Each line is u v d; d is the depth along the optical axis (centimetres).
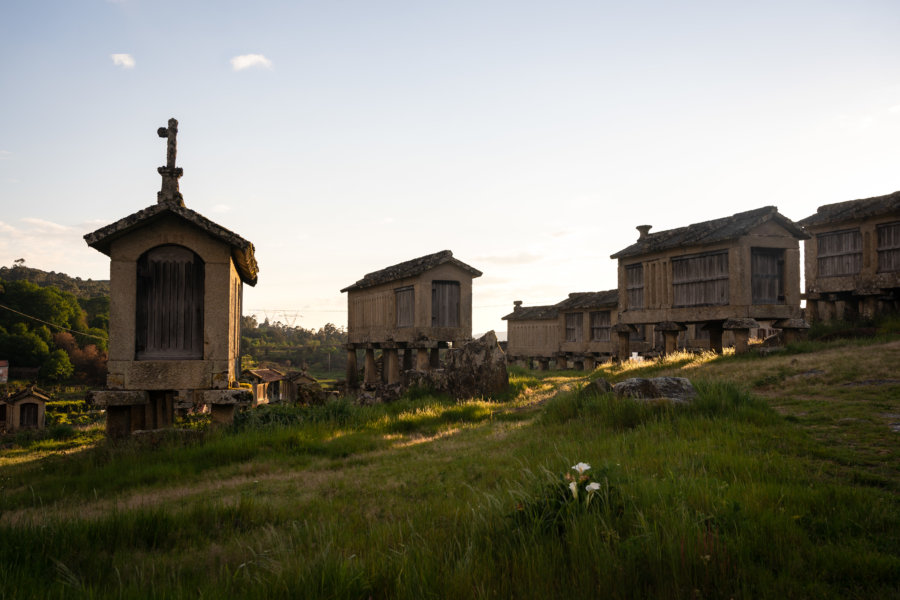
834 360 1362
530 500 494
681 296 1898
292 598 369
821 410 928
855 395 1030
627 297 2166
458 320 2216
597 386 1144
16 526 538
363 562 413
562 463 710
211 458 1014
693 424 859
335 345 10444
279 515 626
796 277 1727
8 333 6131
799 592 344
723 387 1025
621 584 351
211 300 1213
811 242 2117
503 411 1507
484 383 1845
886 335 1655
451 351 1942
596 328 3142
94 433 2506
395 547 461
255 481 827
